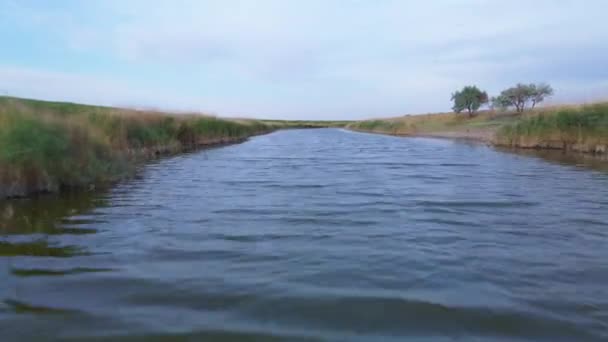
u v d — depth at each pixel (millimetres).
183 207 8203
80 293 4133
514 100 57031
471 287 4281
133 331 3402
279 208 8164
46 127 10039
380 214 7637
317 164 16781
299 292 4152
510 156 19641
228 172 13836
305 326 3496
